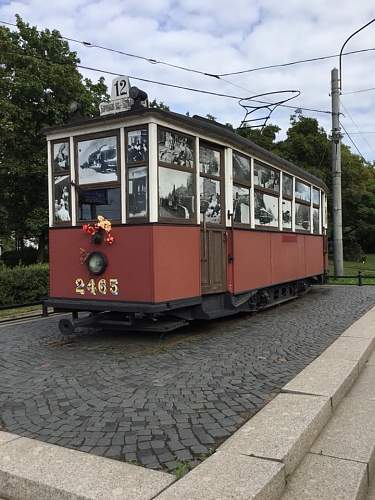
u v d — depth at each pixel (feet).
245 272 30.32
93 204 24.73
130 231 23.21
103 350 22.63
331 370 18.33
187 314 25.53
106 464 11.15
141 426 13.44
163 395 15.90
